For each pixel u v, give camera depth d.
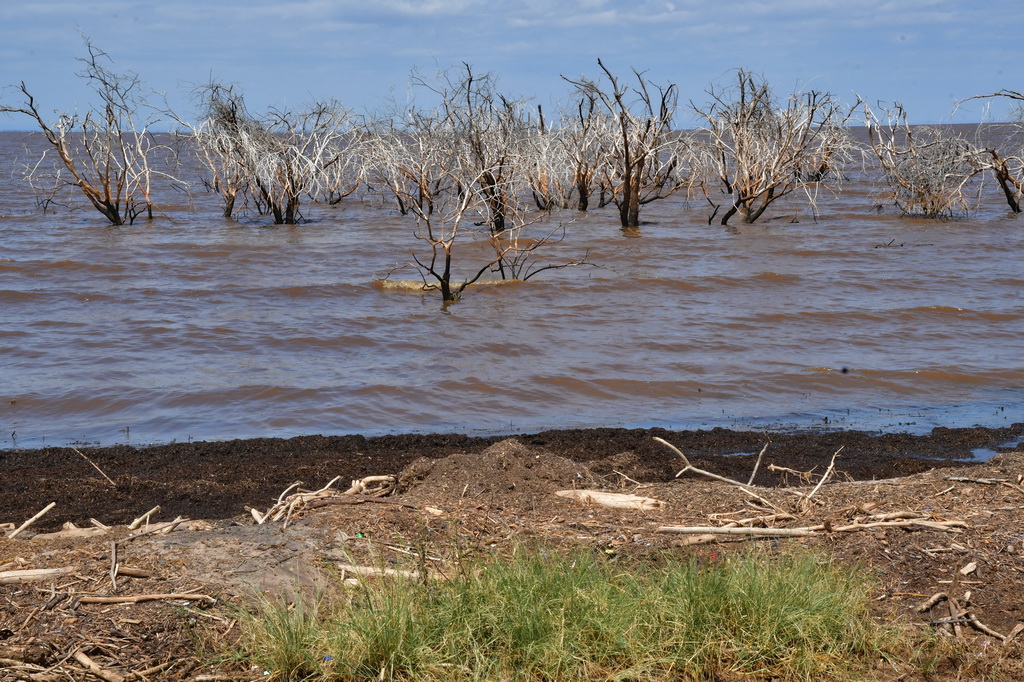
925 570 5.31
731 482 6.71
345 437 9.34
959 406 10.84
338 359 12.66
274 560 5.16
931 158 31.27
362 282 18.50
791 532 5.72
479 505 6.21
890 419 10.30
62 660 4.29
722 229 28.02
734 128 30.66
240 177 32.03
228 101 30.52
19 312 15.64
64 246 23.92
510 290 17.78
